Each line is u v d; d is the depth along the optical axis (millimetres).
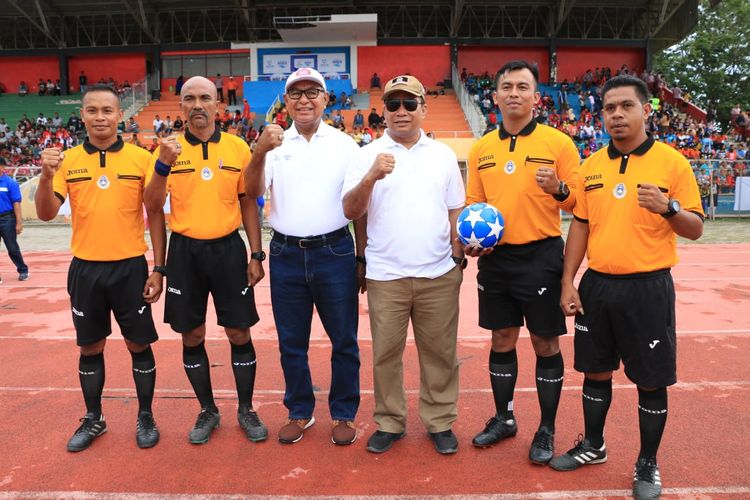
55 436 3943
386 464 3521
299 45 31594
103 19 32844
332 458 3605
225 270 3797
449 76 31938
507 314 3682
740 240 14727
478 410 4336
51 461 3592
